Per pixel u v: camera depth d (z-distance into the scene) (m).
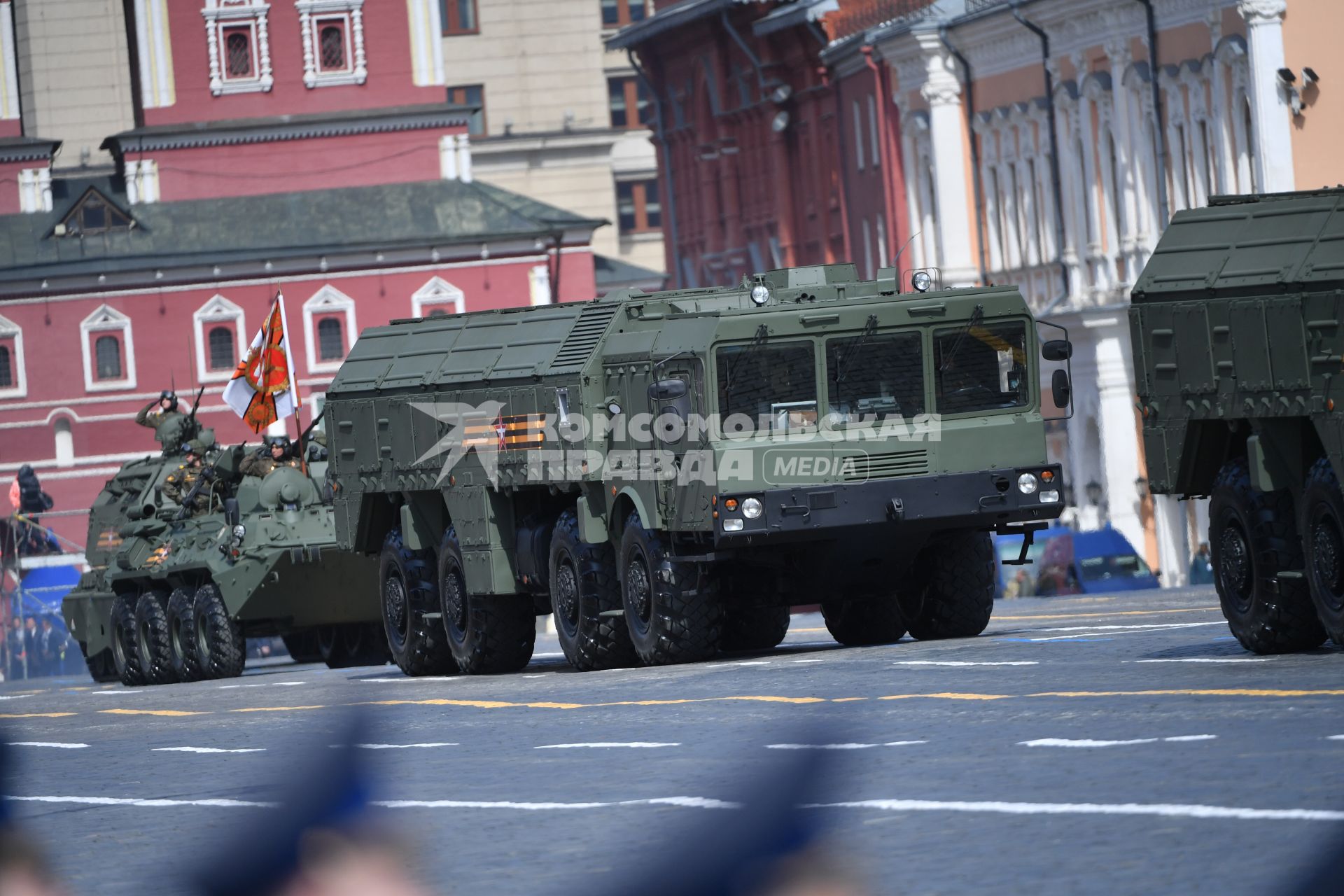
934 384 75.38
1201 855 31.02
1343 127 174.38
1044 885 29.95
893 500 74.25
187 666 117.50
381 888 29.19
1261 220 57.62
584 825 38.47
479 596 87.50
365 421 94.12
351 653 123.31
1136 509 197.62
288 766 52.91
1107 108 198.88
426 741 56.97
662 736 52.47
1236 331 56.69
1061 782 38.50
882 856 32.91
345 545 96.75
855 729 49.22
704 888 26.84
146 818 45.38
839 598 77.44
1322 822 32.47
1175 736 42.91
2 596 198.50
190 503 123.25
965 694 54.94
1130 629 73.12
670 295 81.25
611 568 80.25
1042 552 173.38
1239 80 177.75
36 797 51.09
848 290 79.62
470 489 86.94
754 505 73.38
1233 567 58.78
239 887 28.58
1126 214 196.25
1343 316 53.62
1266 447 56.53
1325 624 55.53
